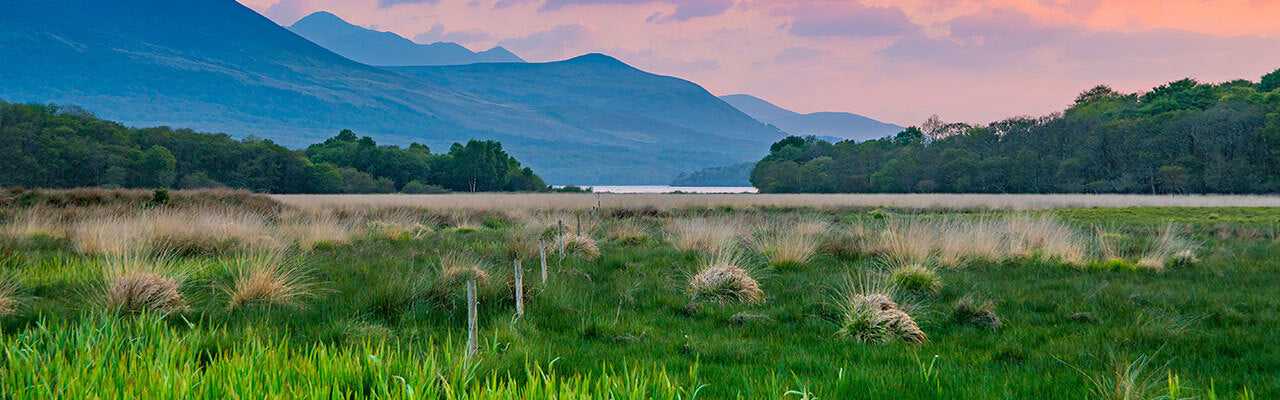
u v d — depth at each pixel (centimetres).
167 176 8944
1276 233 1783
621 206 3166
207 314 662
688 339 609
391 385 396
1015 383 470
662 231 1797
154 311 645
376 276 928
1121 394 426
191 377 385
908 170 10000
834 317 722
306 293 790
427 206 3036
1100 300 806
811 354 567
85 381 371
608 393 369
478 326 639
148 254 1030
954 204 3588
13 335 548
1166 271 1044
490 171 12538
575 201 3638
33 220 1513
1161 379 484
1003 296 842
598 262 1188
